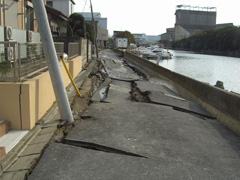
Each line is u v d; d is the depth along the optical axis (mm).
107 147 5102
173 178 4051
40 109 6094
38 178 3906
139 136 5805
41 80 6160
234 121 7031
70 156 4617
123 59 36969
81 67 16266
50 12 25016
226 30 77312
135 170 4242
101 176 4020
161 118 7297
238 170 4547
